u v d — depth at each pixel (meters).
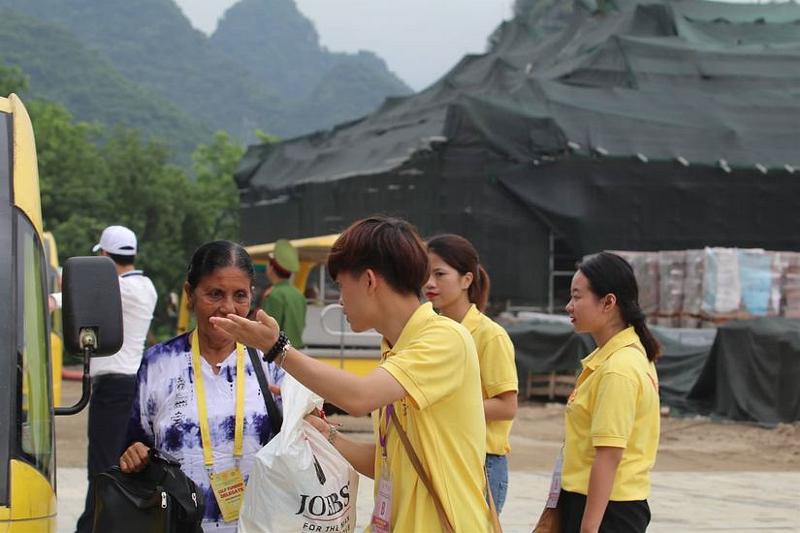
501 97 32.41
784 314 23.48
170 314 33.50
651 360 5.34
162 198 50.59
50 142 50.56
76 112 149.50
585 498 5.17
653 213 30.31
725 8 40.28
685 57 34.12
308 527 4.24
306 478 4.24
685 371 21.48
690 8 39.75
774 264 23.52
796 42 38.25
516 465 15.27
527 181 30.14
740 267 23.45
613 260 5.33
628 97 32.62
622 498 5.09
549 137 30.22
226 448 4.86
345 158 37.91
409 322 4.03
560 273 30.89
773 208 30.61
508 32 45.53
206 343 4.94
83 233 46.41
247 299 4.93
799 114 31.97
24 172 5.22
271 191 40.34
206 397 4.89
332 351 17.56
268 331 3.79
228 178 57.44
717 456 16.70
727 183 30.44
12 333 4.76
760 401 19.52
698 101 32.59
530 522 10.57
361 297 4.04
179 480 4.54
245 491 4.32
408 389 3.89
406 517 3.97
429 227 30.53
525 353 23.56
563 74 34.12
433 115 36.88
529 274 30.34
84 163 50.25
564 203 30.03
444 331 3.99
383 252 4.00
